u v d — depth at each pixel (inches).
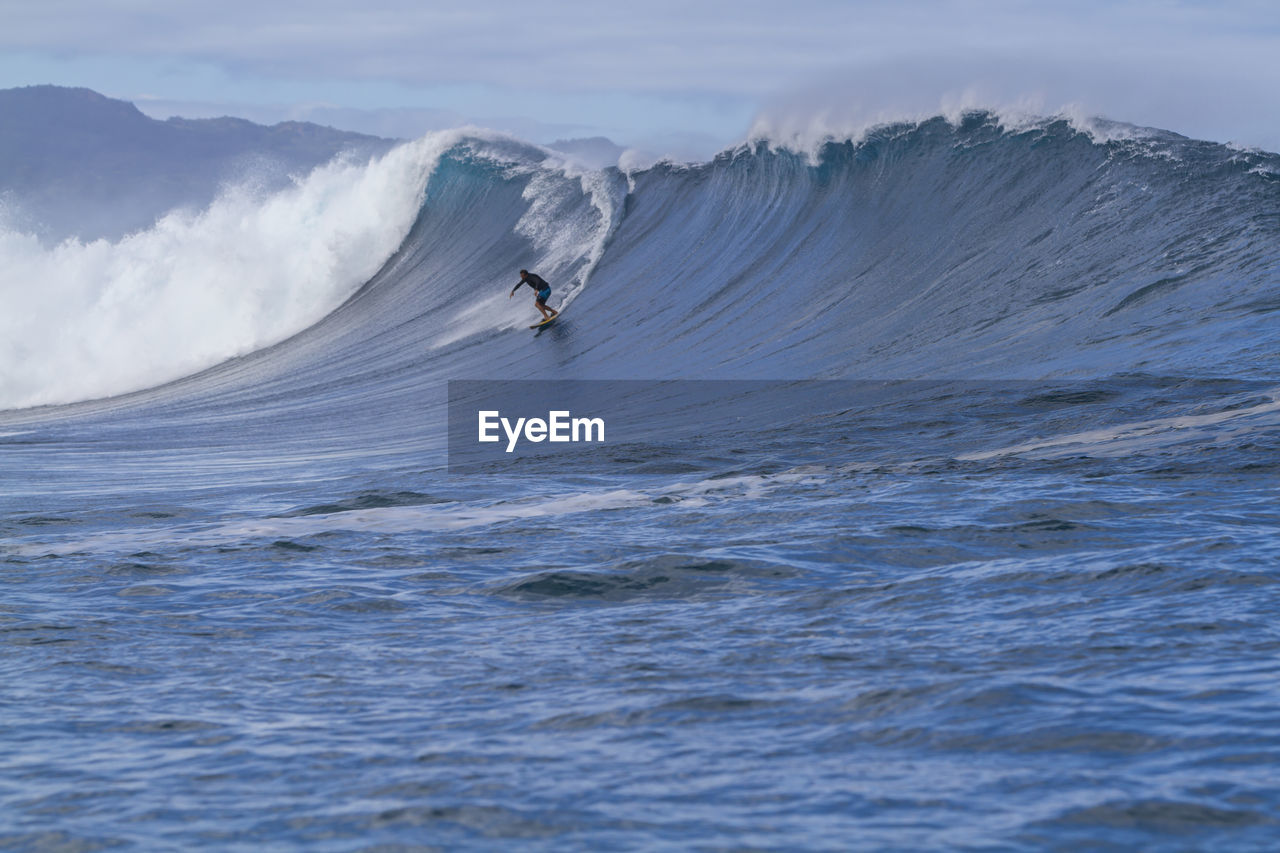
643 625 955.3
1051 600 935.7
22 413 4562.0
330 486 2132.1
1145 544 1147.9
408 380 3870.6
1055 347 2869.1
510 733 665.6
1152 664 725.3
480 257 5054.1
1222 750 558.3
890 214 4173.2
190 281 5251.0
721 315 3870.6
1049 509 1344.7
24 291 5339.6
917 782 544.1
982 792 525.0
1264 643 763.4
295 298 5226.4
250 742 667.4
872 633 875.4
